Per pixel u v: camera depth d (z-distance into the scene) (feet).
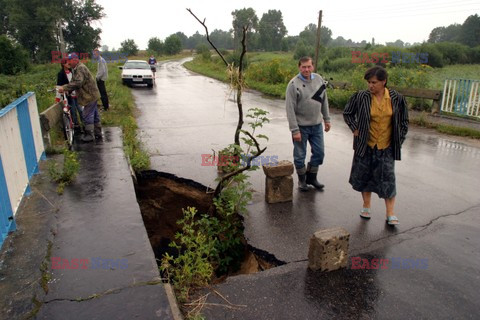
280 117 38.29
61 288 9.41
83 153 21.24
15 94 43.96
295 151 16.90
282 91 56.18
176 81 82.64
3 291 9.27
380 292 10.17
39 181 16.42
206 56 151.43
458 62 156.66
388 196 13.75
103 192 15.46
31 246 11.26
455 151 25.26
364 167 13.87
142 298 9.12
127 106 39.83
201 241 11.85
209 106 45.29
